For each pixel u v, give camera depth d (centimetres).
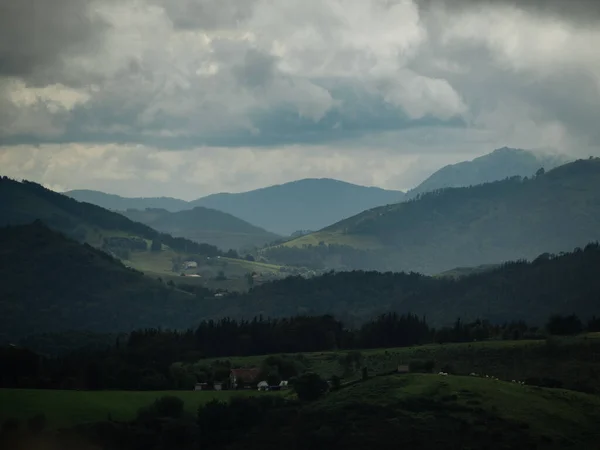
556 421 16012
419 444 15612
